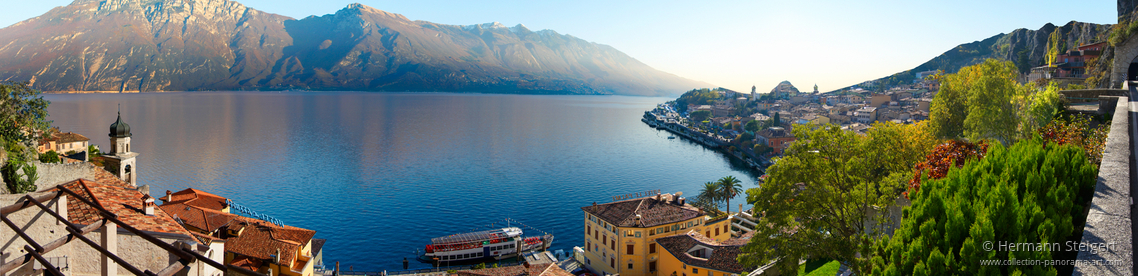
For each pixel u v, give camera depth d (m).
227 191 155.25
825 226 41.00
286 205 142.00
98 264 28.53
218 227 63.34
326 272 87.69
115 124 78.19
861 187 38.56
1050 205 22.39
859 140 40.12
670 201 93.69
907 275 21.69
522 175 191.38
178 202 73.94
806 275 48.53
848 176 39.00
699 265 71.00
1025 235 20.08
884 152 39.25
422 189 164.62
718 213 101.19
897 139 41.53
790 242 40.34
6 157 33.09
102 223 20.94
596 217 91.44
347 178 178.50
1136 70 79.75
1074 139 39.31
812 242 39.31
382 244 113.75
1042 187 24.94
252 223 65.19
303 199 148.62
